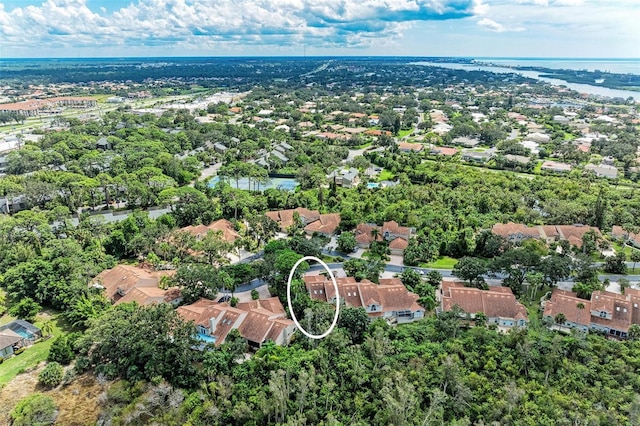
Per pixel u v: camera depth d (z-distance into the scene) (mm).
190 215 161625
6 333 96500
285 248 133375
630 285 122438
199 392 79062
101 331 88562
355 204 176000
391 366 84375
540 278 115875
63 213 155375
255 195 185375
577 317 102938
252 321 96750
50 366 87000
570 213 162500
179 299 110938
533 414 73625
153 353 85125
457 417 75188
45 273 113438
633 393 76562
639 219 161750
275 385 73000
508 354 87125
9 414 78438
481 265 116812
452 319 96562
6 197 168250
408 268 129375
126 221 145250
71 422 77312
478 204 175750
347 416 76062
